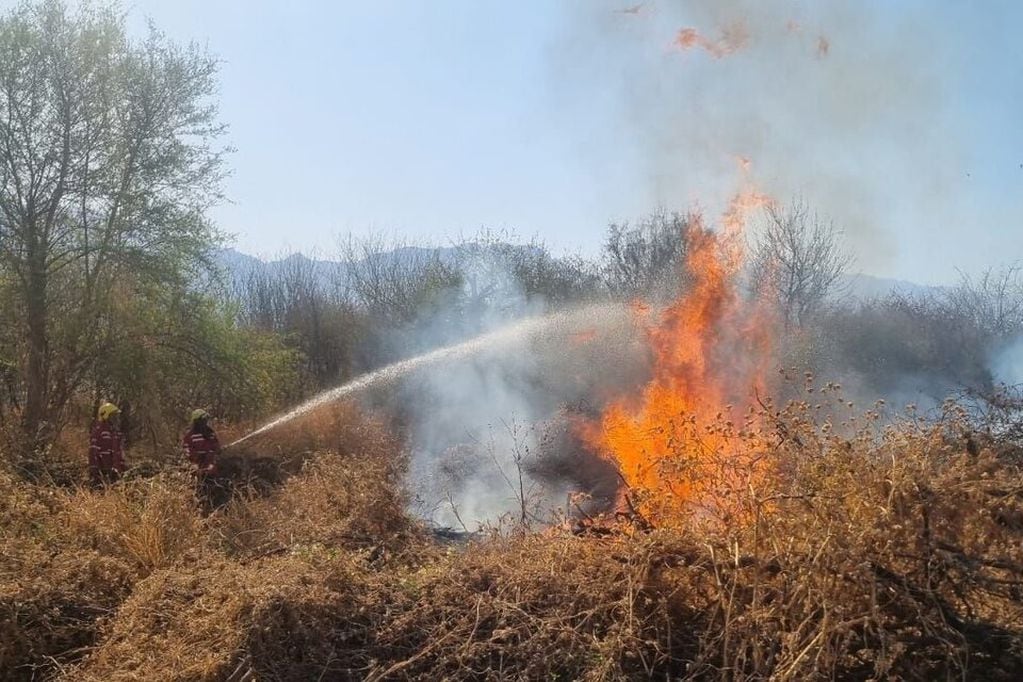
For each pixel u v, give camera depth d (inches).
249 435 596.4
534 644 172.4
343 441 563.2
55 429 579.8
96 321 607.5
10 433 546.0
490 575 196.4
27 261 583.2
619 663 166.9
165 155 608.1
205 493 417.4
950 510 170.2
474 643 175.9
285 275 1026.7
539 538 213.0
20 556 232.4
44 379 584.1
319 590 192.9
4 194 577.0
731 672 164.9
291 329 942.4
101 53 589.6
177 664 176.1
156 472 455.2
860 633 163.0
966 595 167.6
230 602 187.8
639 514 213.6
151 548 255.3
